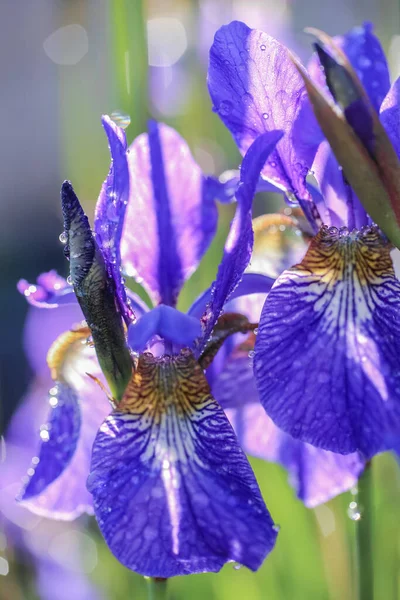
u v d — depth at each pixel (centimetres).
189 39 52
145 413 33
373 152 32
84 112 48
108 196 33
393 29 50
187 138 47
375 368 32
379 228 33
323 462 37
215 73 34
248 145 34
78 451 36
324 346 32
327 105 32
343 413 32
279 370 32
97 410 36
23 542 45
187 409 33
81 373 36
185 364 34
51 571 44
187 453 33
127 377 33
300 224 37
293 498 42
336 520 43
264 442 37
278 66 33
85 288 32
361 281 33
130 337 33
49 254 91
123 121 36
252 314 37
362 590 36
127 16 40
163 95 49
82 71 49
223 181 38
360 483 36
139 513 32
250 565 31
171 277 36
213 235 36
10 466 45
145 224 35
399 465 38
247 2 56
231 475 32
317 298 33
